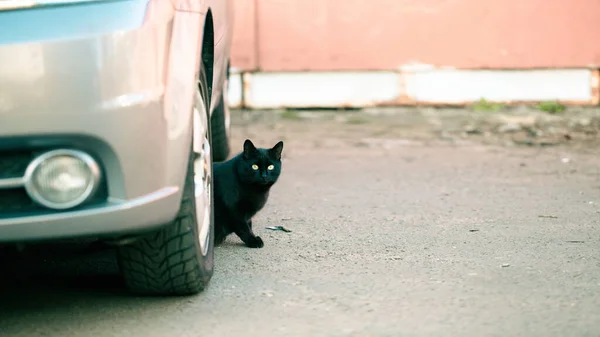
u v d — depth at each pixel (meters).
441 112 11.47
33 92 3.29
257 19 11.62
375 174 7.77
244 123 10.90
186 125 3.79
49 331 3.71
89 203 3.41
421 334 3.60
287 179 7.57
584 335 3.58
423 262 4.77
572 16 11.55
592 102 11.63
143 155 3.48
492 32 11.59
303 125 10.74
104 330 3.71
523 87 11.68
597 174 7.73
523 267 4.66
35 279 4.53
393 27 11.62
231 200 5.27
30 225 3.32
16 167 3.34
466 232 5.52
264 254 5.03
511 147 9.25
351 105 11.73
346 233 5.53
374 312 3.89
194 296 4.16
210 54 4.91
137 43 3.46
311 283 4.37
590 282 4.36
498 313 3.86
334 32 11.66
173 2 3.81
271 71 11.75
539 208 6.30
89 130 3.34
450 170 7.96
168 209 3.61
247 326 3.73
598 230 5.58
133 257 3.87
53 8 3.40
